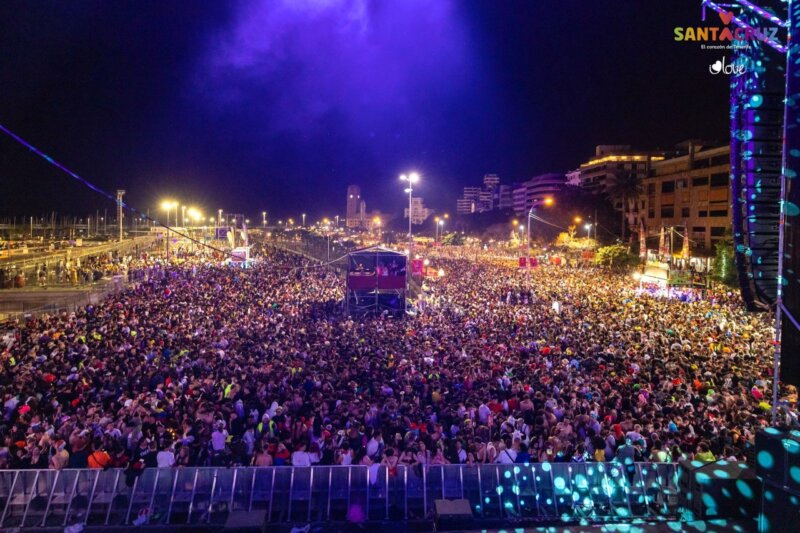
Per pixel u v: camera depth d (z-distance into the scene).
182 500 9.28
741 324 27.78
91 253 63.34
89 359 17.81
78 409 12.24
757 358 19.48
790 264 5.15
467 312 29.55
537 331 24.06
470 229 165.62
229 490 9.36
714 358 19.03
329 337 21.89
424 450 10.38
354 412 12.41
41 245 84.19
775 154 5.86
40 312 30.67
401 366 16.70
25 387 14.11
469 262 74.06
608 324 26.27
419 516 9.44
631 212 97.81
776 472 5.11
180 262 62.69
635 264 61.38
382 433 11.53
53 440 10.97
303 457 10.51
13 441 11.13
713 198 75.06
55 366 16.62
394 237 176.75
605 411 12.84
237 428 12.70
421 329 24.44
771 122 5.86
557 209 101.62
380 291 34.62
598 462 9.96
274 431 11.78
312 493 9.44
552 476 9.73
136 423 11.42
